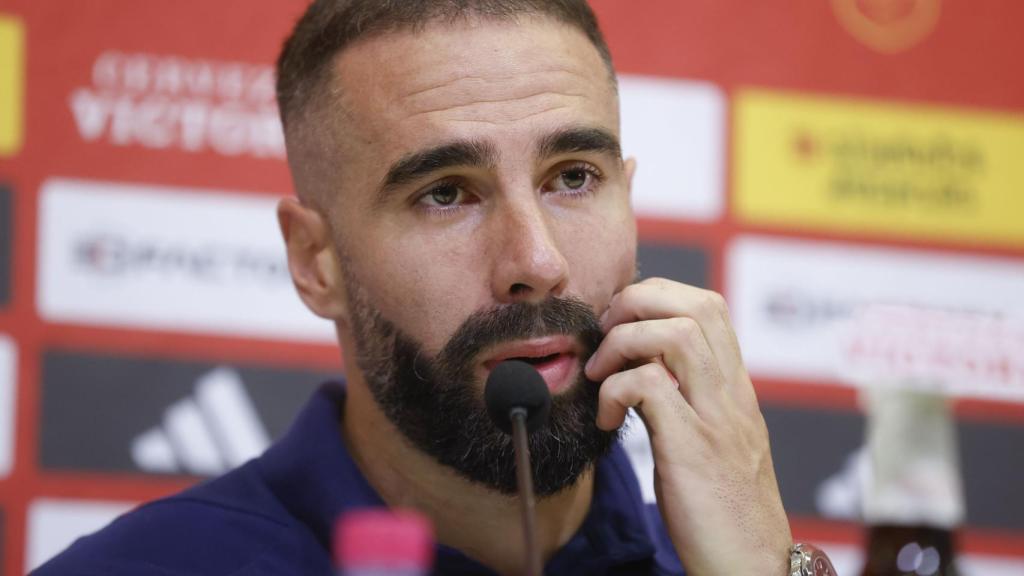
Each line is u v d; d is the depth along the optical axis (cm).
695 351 367
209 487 396
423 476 374
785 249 614
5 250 557
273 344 575
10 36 563
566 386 357
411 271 358
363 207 367
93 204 565
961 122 634
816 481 606
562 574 384
